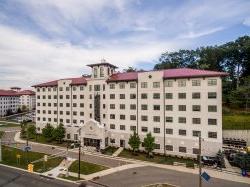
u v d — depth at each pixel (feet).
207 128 179.22
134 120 214.07
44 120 293.23
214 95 178.09
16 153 202.08
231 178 138.31
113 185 126.82
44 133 256.32
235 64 374.22
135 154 197.06
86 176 143.64
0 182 132.77
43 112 294.05
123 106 220.84
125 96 220.02
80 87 264.11
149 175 143.84
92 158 184.65
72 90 270.46
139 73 212.43
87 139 223.92
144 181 132.98
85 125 223.92
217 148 174.70
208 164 165.17
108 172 150.10
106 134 220.64
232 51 359.66
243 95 300.81
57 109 281.95
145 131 208.23
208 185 126.21
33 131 285.64
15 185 127.65
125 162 173.88
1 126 383.86
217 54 371.15
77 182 132.87
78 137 243.40
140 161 177.27
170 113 196.03
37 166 165.99
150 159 182.91
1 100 532.32
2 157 190.70
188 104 188.03
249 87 292.81
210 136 177.99
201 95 182.70
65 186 125.90
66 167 160.04
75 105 268.21
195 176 141.90
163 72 200.23
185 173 148.15
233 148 200.34
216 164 161.79
